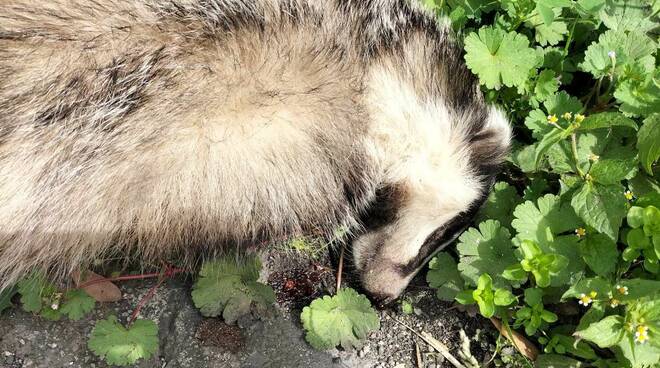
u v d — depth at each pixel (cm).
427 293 67
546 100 67
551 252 62
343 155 63
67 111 58
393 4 65
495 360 64
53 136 59
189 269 65
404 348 65
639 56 67
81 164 59
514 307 64
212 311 63
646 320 59
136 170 60
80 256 63
